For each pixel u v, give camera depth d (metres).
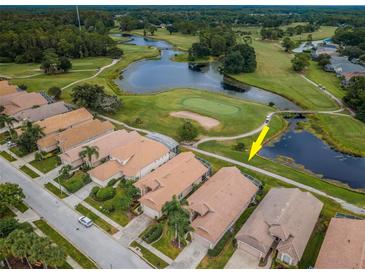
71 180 66.12
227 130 93.88
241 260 48.72
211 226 51.34
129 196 57.22
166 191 59.66
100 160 74.06
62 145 78.00
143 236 52.97
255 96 130.50
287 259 47.78
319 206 57.12
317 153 84.81
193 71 170.12
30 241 43.31
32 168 72.88
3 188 57.78
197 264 48.00
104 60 181.62
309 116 106.81
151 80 152.12
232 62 159.00
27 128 79.88
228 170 65.88
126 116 103.25
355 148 85.31
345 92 128.25
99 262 48.22
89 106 105.62
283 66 170.88
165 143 77.44
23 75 146.38
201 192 59.75
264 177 70.62
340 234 49.31
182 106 111.25
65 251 46.56
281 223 50.53
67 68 153.62
